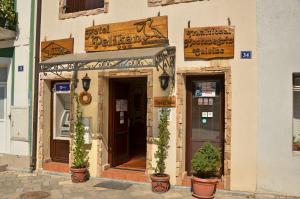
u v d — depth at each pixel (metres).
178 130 7.11
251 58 6.61
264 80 6.51
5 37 9.23
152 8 7.47
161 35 7.29
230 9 6.78
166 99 7.21
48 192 6.84
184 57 7.08
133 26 7.62
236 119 6.67
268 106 6.48
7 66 9.45
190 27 7.08
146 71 7.43
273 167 6.43
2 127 9.66
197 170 6.34
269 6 6.53
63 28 8.55
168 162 7.17
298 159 6.29
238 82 6.68
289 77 6.39
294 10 6.38
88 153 8.05
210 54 6.84
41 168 8.70
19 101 9.15
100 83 7.95
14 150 9.19
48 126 8.92
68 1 8.76
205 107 7.33
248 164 6.57
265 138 6.48
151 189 7.00
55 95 8.95
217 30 6.81
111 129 8.28
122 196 6.56
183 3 7.16
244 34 6.67
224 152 6.86
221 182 6.85
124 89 8.92
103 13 8.04
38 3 8.87
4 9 8.99
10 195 6.61
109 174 7.80
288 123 6.38
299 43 6.35
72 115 8.32
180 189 7.00
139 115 10.66
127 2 7.76
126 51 7.38
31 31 8.98
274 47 6.48
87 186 7.29
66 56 7.86
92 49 8.10
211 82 7.28
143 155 9.72
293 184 6.32
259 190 6.49
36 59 8.85
